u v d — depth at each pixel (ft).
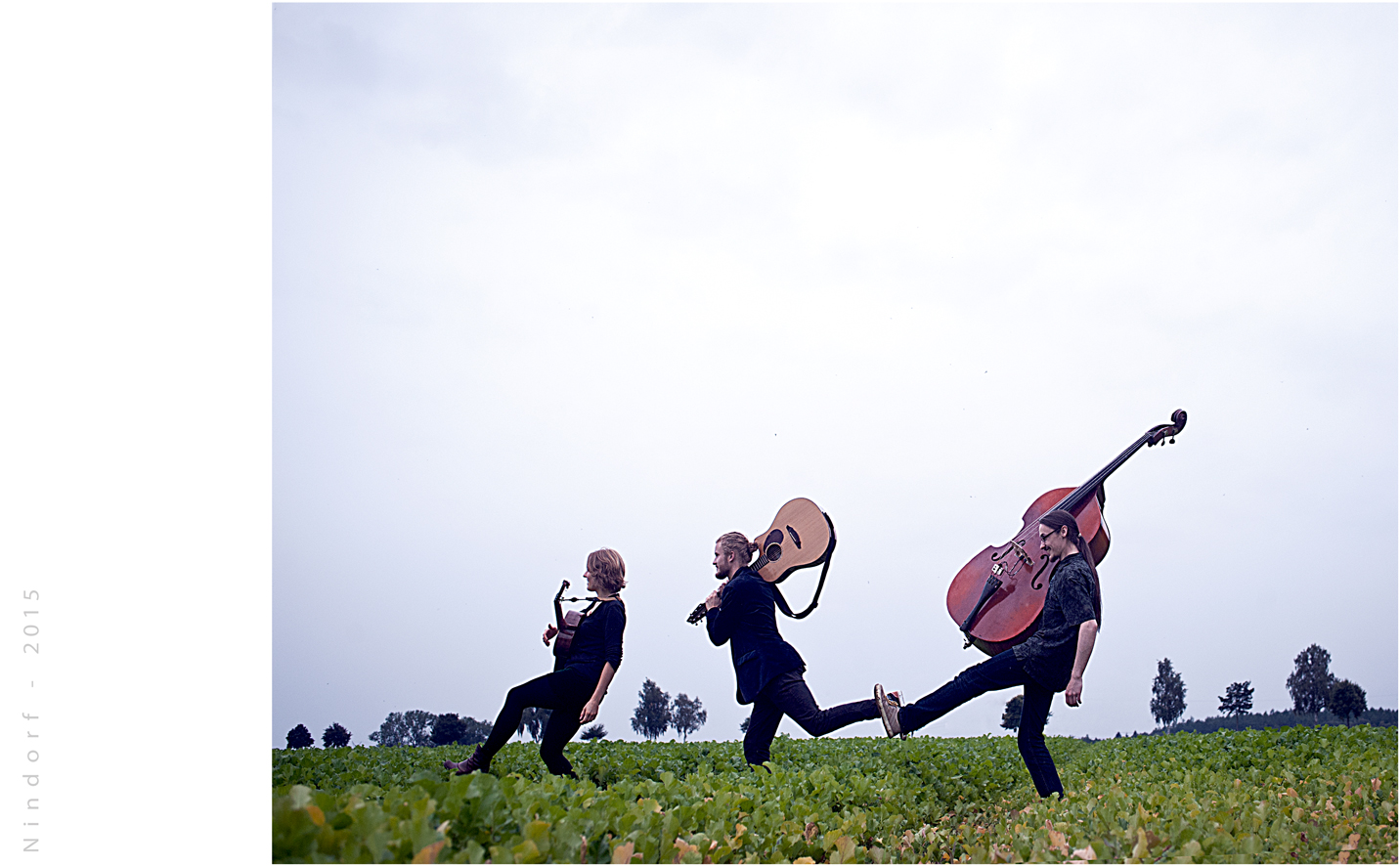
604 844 9.16
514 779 10.12
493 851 7.95
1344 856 11.10
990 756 26.05
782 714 18.65
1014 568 18.47
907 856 13.25
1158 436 18.75
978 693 17.06
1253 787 16.42
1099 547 18.81
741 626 19.01
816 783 15.39
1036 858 11.30
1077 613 16.40
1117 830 11.23
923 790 19.45
